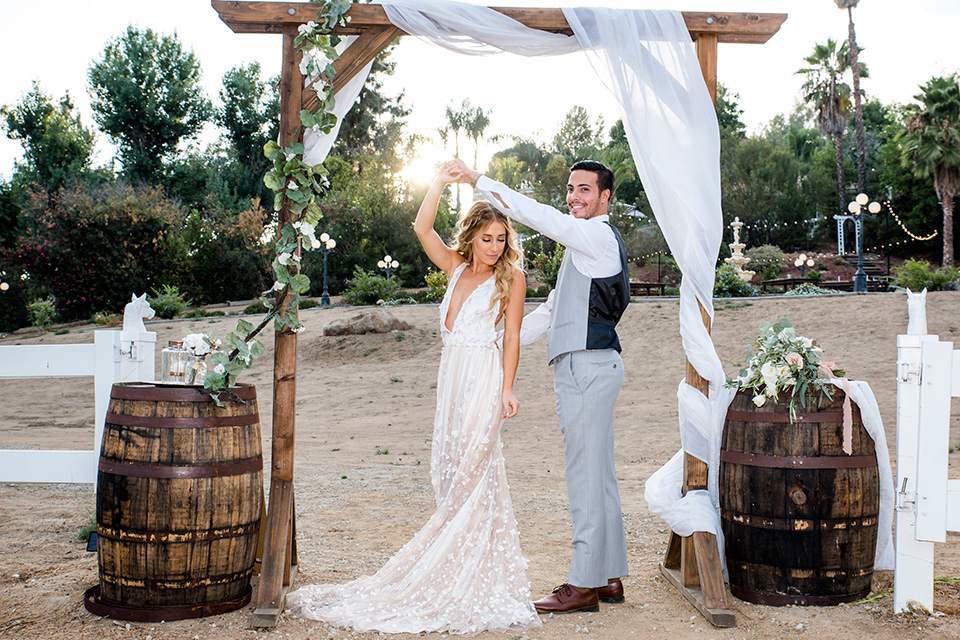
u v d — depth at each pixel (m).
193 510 3.24
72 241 32.41
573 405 3.62
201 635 3.12
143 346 4.62
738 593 3.70
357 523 5.39
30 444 10.46
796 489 3.48
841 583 3.53
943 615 3.39
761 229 47.38
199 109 47.88
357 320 19.25
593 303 3.65
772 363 3.53
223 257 35.97
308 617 3.35
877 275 36.69
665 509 3.82
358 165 45.31
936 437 3.41
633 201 54.50
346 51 3.67
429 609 3.38
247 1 3.57
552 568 4.35
